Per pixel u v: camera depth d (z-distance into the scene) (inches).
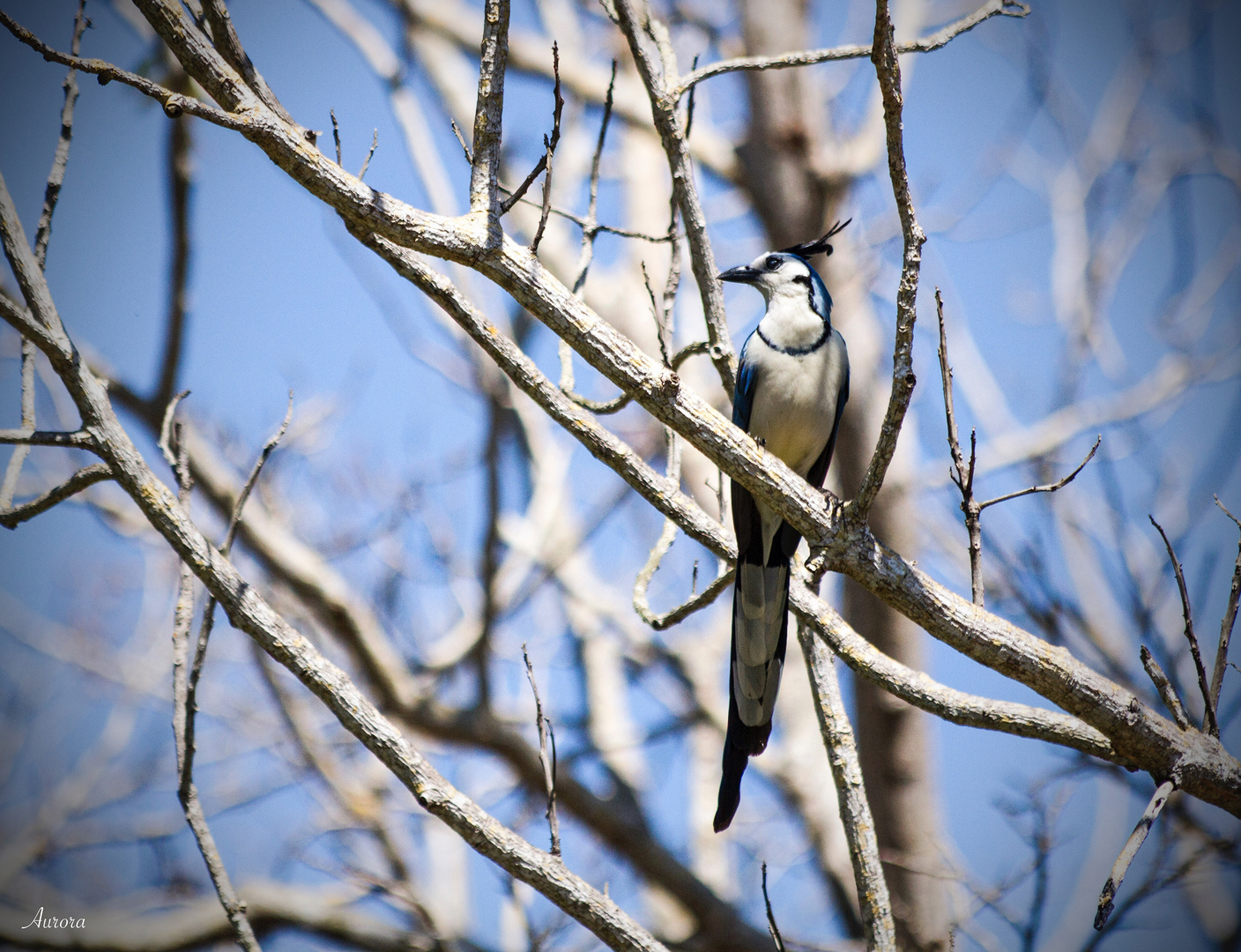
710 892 491.2
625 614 580.1
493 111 208.1
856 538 214.5
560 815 505.0
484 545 500.7
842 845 529.7
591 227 285.6
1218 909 368.8
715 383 585.3
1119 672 341.1
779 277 340.8
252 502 475.2
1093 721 219.9
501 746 489.7
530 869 210.7
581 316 209.3
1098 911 186.5
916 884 444.1
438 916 447.5
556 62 201.2
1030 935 287.9
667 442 265.1
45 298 219.1
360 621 473.7
